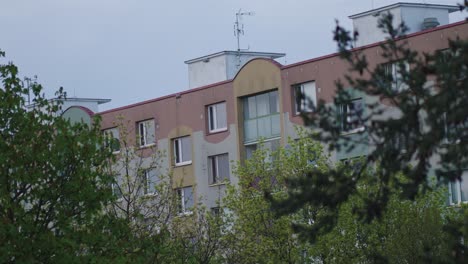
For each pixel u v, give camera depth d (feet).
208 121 335.67
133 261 128.36
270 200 76.28
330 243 192.65
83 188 124.88
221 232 206.28
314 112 72.95
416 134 70.79
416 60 71.61
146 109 352.49
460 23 254.47
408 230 184.65
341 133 72.43
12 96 127.95
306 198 74.33
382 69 72.49
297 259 199.82
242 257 200.75
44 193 124.06
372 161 73.36
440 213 195.11
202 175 335.88
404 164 72.33
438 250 120.37
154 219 186.80
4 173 124.06
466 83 68.49
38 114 128.88
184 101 342.03
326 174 74.95
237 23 372.38
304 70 300.40
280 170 213.87
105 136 129.90
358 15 321.11
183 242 183.21
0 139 124.47
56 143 124.47
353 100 73.92
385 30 73.61
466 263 76.79
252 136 321.52
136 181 201.87
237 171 218.59
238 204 210.18
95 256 124.06
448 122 69.62
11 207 122.83
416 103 70.69
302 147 214.07
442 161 71.56
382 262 88.02
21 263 120.88
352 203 183.73
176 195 200.64
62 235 125.18
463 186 255.91
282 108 308.40
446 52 70.13
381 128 71.20
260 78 315.58
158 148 347.56
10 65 128.36
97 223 127.24
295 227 78.28
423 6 320.09
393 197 190.70
